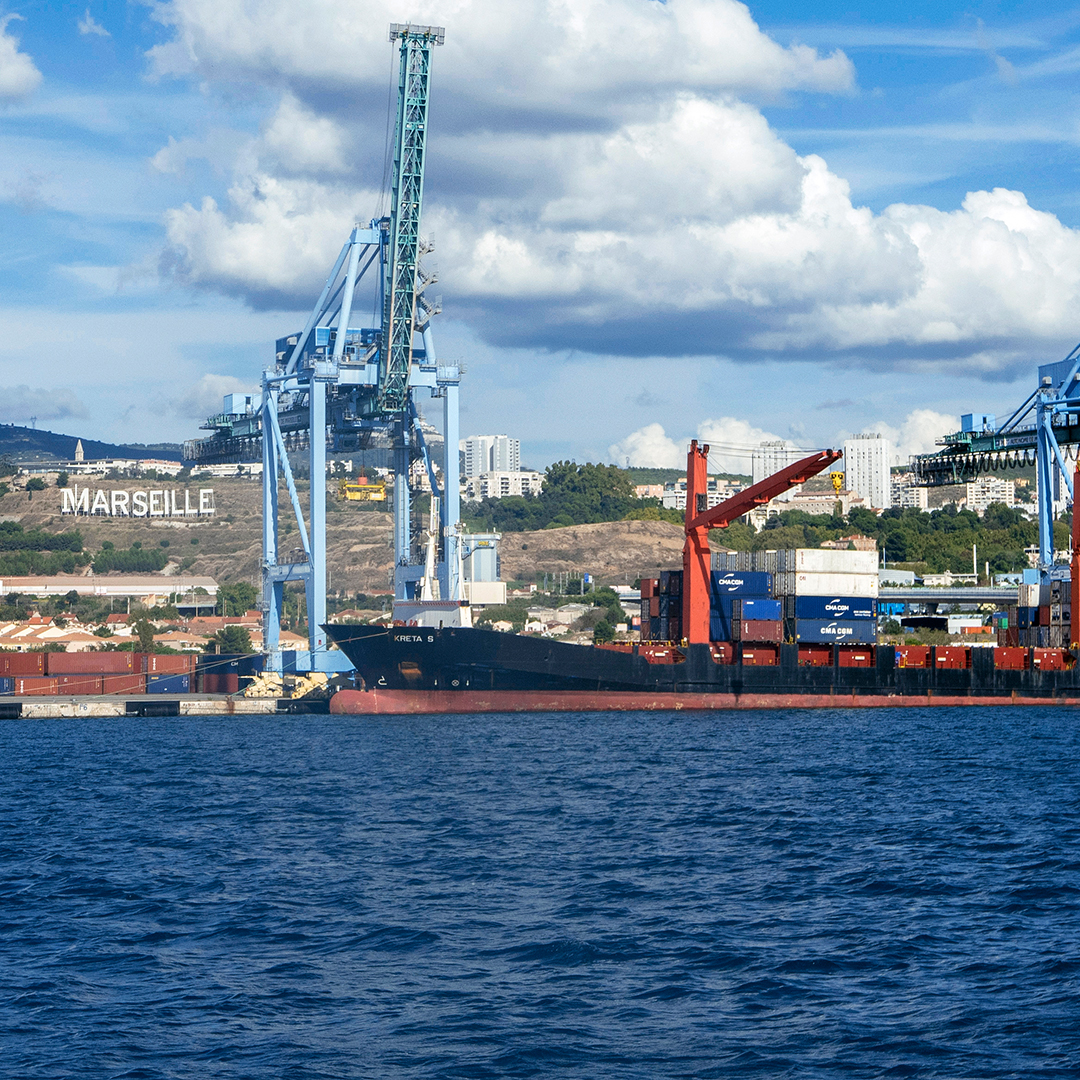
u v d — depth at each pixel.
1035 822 70.06
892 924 47.34
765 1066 33.16
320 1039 35.28
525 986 39.97
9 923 48.56
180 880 56.19
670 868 58.00
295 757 109.81
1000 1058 33.53
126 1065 33.38
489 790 85.31
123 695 172.00
